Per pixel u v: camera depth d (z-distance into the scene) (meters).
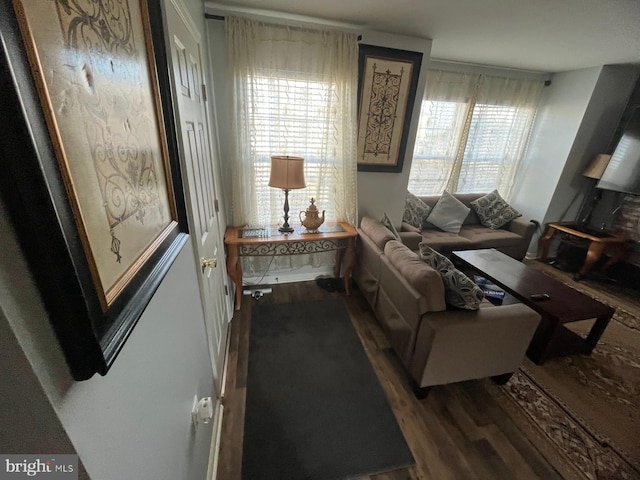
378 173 2.88
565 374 1.98
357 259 2.77
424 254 1.90
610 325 2.54
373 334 2.28
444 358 1.60
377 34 2.37
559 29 2.15
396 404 1.70
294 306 2.60
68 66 0.40
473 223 3.93
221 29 2.08
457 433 1.55
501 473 1.37
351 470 1.35
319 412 1.62
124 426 0.57
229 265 2.29
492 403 1.74
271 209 2.61
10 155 0.30
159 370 0.77
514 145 3.91
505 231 3.70
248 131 2.29
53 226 0.35
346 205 2.71
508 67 3.44
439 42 2.61
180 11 1.19
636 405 1.77
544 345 2.00
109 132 0.52
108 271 0.50
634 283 3.19
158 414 0.75
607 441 1.55
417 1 1.82
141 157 0.67
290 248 2.47
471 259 2.77
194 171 1.33
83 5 0.44
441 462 1.41
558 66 3.24
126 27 0.60
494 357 1.70
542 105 3.74
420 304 1.61
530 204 3.96
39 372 0.36
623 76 3.19
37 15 0.34
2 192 0.31
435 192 3.91
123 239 0.57
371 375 1.89
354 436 1.50
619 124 3.40
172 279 0.92
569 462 1.44
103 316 0.46
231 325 2.33
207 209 1.67
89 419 0.45
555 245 3.95
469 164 3.90
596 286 3.23
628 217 3.30
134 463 0.60
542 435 1.56
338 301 2.70
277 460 1.38
